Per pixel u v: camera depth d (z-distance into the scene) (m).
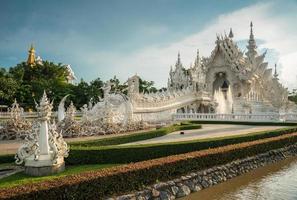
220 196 14.26
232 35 72.88
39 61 96.38
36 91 68.25
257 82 70.88
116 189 11.99
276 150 23.62
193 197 14.00
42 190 9.84
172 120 46.81
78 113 50.19
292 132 30.36
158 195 12.99
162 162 14.09
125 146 17.17
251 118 44.78
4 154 16.66
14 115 28.97
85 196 10.96
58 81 72.81
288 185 16.30
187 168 15.22
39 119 13.91
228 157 18.17
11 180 12.71
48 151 13.84
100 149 16.56
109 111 29.88
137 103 42.94
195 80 66.94
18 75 71.56
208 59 74.25
